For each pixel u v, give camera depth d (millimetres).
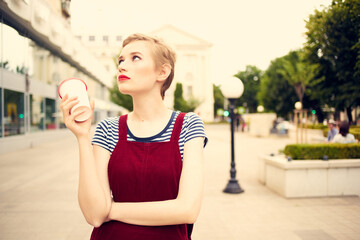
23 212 4520
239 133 29781
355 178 5449
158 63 1027
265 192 5953
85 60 18859
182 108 33219
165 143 1019
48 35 5973
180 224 994
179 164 999
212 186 6555
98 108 21062
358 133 7109
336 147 5707
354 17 6297
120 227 934
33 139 14562
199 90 51719
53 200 5195
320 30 6781
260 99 34656
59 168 8500
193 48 51594
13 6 2451
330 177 5461
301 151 5738
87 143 911
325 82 8648
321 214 4328
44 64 15328
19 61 12406
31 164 9203
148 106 1055
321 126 18219
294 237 3539
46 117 16812
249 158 11359
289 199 5348
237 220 4242
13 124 12664
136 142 1022
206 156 12008
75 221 4148
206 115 51469
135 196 978
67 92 911
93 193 882
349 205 4684
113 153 1023
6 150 11859
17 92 12797
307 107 26453
